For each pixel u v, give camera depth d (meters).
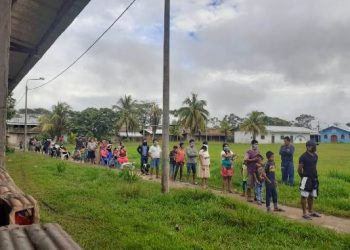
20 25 11.57
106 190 12.94
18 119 76.69
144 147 20.44
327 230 8.50
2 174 5.76
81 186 14.05
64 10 9.68
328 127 107.25
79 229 8.30
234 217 8.88
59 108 71.94
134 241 7.20
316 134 100.19
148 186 14.24
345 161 34.62
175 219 9.08
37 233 2.94
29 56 14.70
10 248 2.58
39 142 46.72
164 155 12.50
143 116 98.00
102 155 25.80
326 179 16.89
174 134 86.75
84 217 9.35
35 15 10.54
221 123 95.75
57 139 56.59
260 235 8.02
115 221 8.77
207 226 8.58
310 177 10.09
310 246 7.41
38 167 22.03
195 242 7.23
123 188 12.27
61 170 18.84
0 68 7.63
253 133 79.62
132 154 38.28
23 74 18.45
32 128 76.50
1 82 7.64
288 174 16.03
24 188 13.65
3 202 3.72
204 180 15.32
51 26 11.20
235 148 56.19
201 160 15.27
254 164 12.61
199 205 10.35
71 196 11.82
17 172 19.52
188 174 17.83
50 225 3.17
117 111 79.00
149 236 7.55
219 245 7.28
